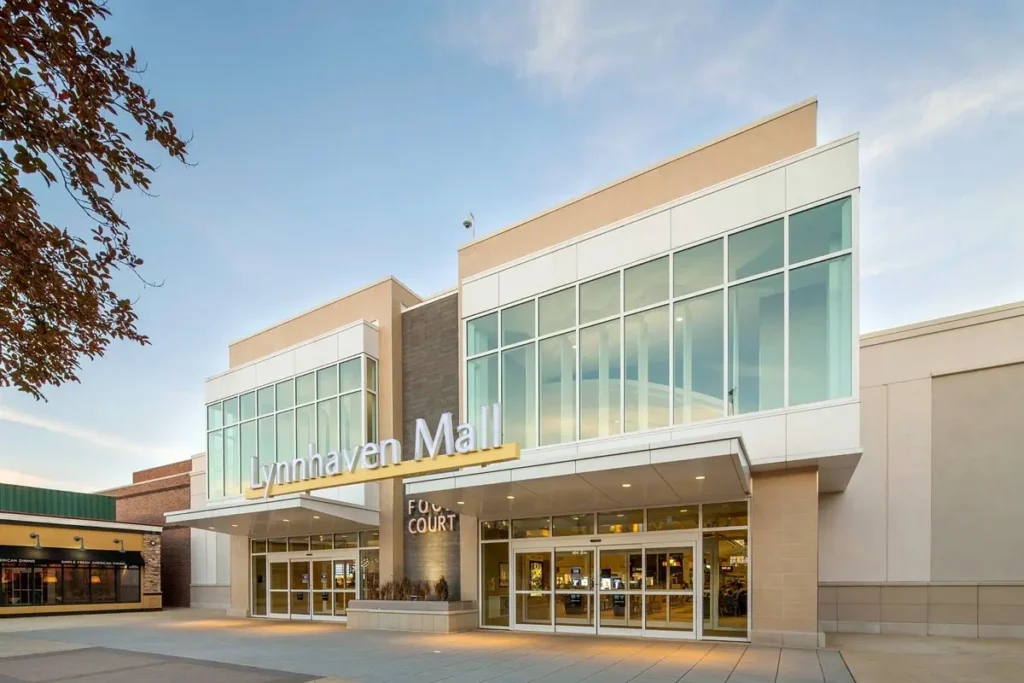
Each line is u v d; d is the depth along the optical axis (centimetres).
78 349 628
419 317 2005
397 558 1859
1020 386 1454
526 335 1639
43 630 1820
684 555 1367
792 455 1182
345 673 1002
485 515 1666
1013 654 1115
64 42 475
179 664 1122
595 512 1512
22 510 2855
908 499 1539
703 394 1314
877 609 1526
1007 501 1429
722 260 1331
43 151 494
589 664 1038
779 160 1297
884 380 1616
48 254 559
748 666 995
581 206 1625
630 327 1446
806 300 1216
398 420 1981
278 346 2347
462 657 1140
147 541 2898
